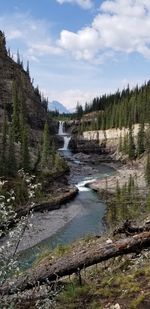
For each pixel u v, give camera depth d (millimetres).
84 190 90125
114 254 9758
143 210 56000
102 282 9594
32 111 173000
